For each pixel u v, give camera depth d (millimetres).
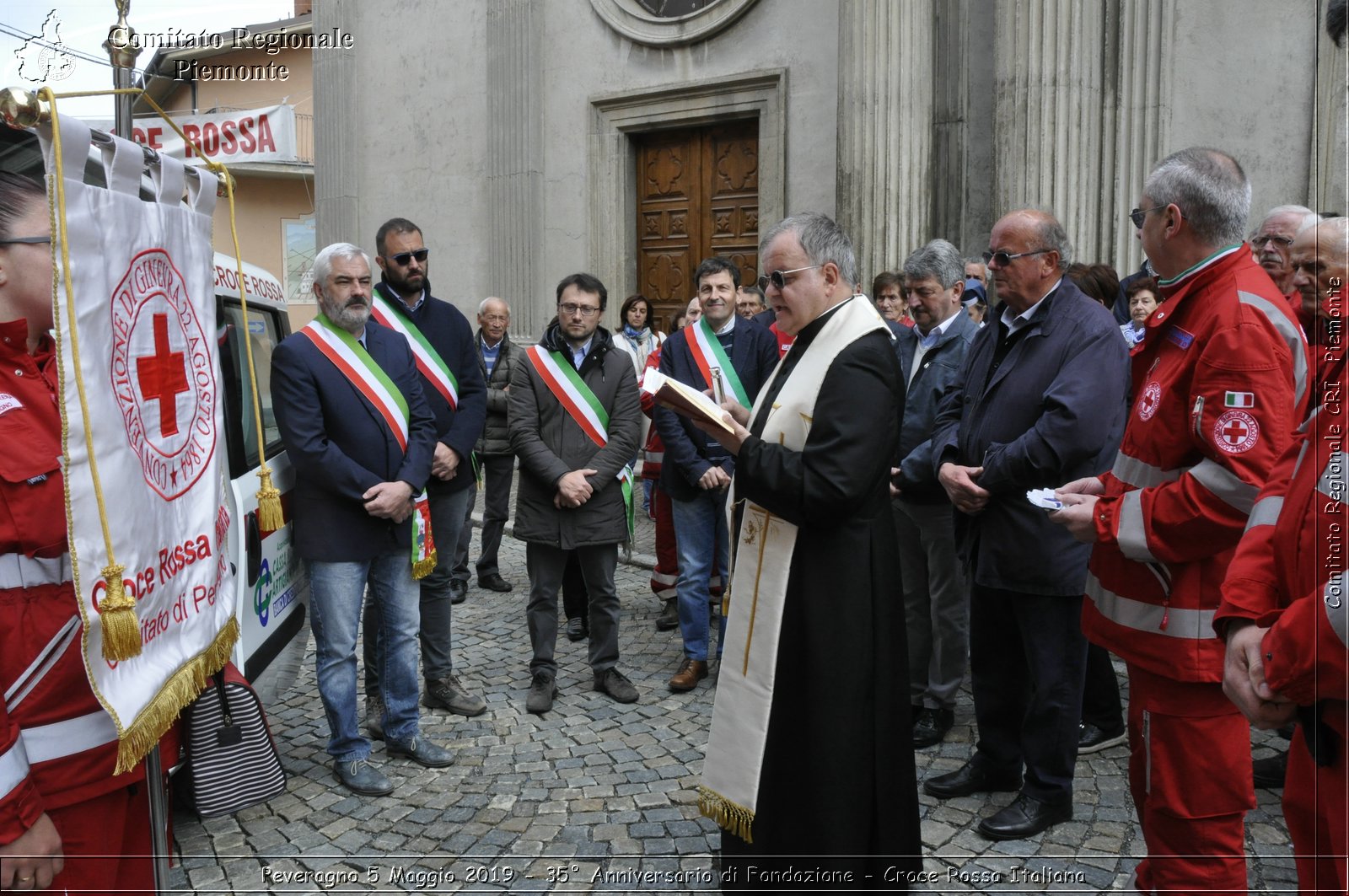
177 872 2941
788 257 2592
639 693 4395
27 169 1925
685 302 9352
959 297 4027
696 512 4395
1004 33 6574
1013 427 3137
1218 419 2107
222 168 2117
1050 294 3143
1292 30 6145
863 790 2498
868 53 7270
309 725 4098
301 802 3381
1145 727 2361
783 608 2537
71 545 1492
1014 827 3080
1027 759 3150
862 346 2508
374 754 3766
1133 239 6367
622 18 9156
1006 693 3352
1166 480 2299
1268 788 3406
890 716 2549
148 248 1740
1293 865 2912
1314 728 1473
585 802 3377
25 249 1614
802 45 8211
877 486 2594
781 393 2594
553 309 9953
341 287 3348
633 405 4297
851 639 2504
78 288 1506
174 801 3193
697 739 3895
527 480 4215
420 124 10594
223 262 3840
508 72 9766
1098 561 2473
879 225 7289
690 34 8750
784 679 2549
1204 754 2258
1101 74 6340
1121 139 6320
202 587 1933
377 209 11008
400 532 3514
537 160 9773
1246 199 2236
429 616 4180
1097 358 3000
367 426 3395
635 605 5844
